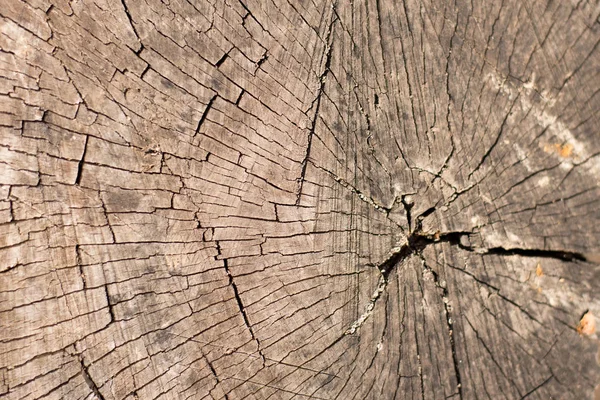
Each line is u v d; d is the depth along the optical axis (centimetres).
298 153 33
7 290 28
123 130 30
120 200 30
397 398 34
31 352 28
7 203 28
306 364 33
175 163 30
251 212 32
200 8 31
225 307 31
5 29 28
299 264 33
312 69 33
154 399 30
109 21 29
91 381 29
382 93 34
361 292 34
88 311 29
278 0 32
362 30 34
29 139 28
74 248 29
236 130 31
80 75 29
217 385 31
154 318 30
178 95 30
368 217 34
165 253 30
